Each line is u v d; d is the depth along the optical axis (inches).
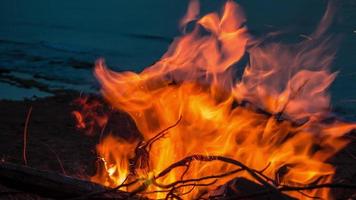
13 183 187.9
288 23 650.2
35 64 515.8
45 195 187.6
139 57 540.4
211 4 780.6
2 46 589.6
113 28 685.3
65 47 585.6
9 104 390.0
